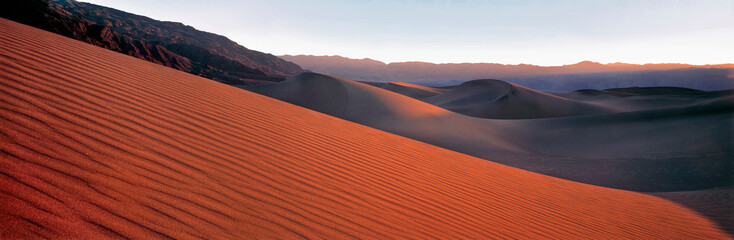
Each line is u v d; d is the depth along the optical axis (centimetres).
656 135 2048
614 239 441
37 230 158
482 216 385
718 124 1969
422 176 473
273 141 423
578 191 717
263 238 211
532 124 2730
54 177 202
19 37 496
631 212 636
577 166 1537
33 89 327
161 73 620
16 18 5678
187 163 284
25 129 248
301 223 246
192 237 190
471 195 454
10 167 196
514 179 654
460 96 6694
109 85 424
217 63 15038
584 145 2125
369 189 361
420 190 409
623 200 737
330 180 351
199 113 440
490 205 436
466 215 373
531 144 2277
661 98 7325
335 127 643
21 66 377
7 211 162
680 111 2378
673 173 1312
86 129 284
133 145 284
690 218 686
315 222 254
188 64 11931
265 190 280
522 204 486
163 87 511
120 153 262
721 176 1188
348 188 345
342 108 3108
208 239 193
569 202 586
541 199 549
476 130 2428
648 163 1487
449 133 2288
